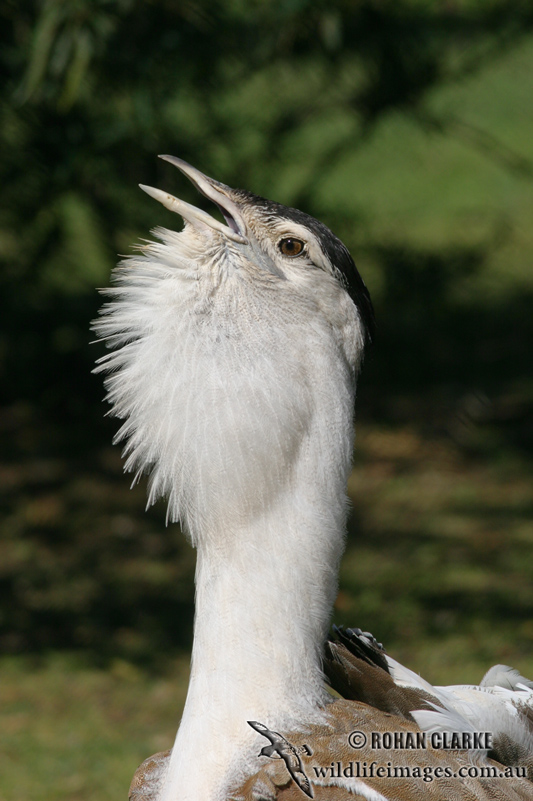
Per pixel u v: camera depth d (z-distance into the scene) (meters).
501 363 17.25
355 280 4.45
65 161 11.93
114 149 12.05
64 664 9.70
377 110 13.66
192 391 4.11
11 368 16.44
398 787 3.88
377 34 12.59
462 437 15.18
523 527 12.58
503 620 10.34
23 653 9.91
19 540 12.46
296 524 4.08
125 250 13.70
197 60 11.68
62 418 16.08
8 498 13.61
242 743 4.02
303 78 13.52
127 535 12.68
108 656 9.88
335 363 4.23
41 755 8.12
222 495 4.07
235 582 4.08
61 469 14.52
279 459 4.06
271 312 4.18
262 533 4.07
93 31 9.62
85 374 16.31
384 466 14.45
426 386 16.77
